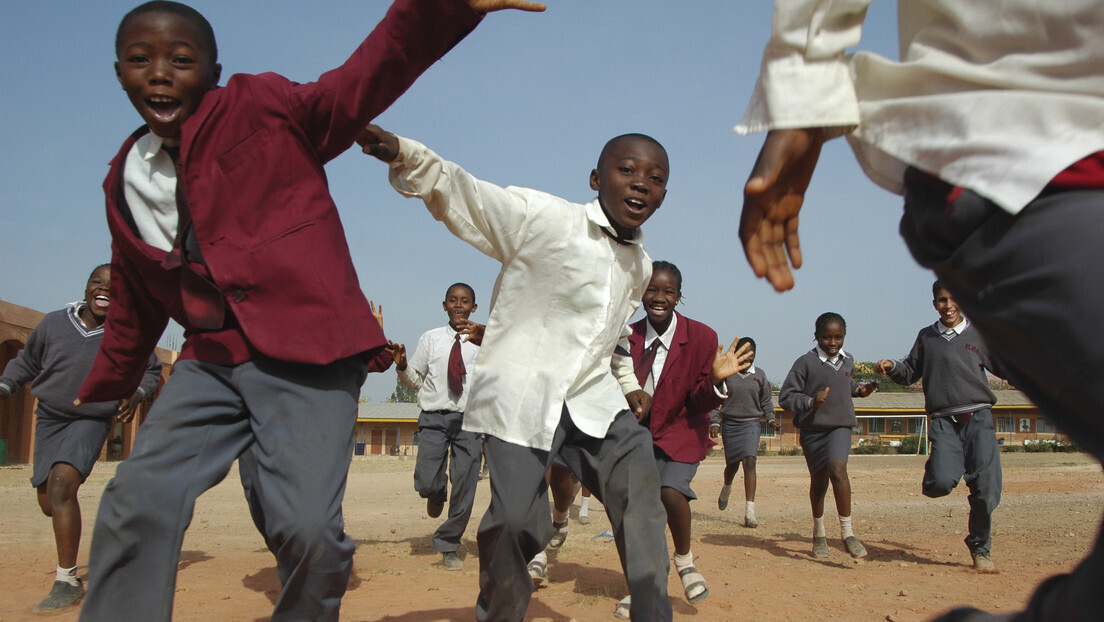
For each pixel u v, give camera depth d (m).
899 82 1.82
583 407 3.69
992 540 8.23
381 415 56.81
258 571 6.20
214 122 2.66
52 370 5.28
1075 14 1.57
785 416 54.59
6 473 19.95
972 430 6.53
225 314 2.70
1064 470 22.50
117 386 3.19
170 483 2.56
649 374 4.95
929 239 1.74
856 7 1.80
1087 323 1.43
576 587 5.67
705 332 4.92
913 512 11.20
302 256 2.66
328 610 2.70
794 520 10.29
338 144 2.81
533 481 3.51
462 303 7.21
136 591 2.50
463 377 7.09
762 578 6.04
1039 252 1.50
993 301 1.61
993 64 1.68
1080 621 1.57
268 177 2.69
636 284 4.04
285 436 2.63
